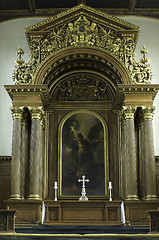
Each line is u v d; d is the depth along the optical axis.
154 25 27.22
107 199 22.89
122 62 22.38
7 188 23.66
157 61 26.53
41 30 22.81
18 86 21.72
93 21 23.00
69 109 24.36
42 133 22.92
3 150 24.84
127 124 21.67
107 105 24.38
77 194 23.03
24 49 26.69
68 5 27.16
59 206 20.39
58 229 18.11
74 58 23.22
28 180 22.56
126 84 21.75
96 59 23.17
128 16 27.44
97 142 23.84
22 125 22.50
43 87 21.73
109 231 18.22
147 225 20.00
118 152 23.52
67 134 23.94
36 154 21.31
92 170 23.41
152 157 21.34
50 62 22.42
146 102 21.91
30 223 20.00
